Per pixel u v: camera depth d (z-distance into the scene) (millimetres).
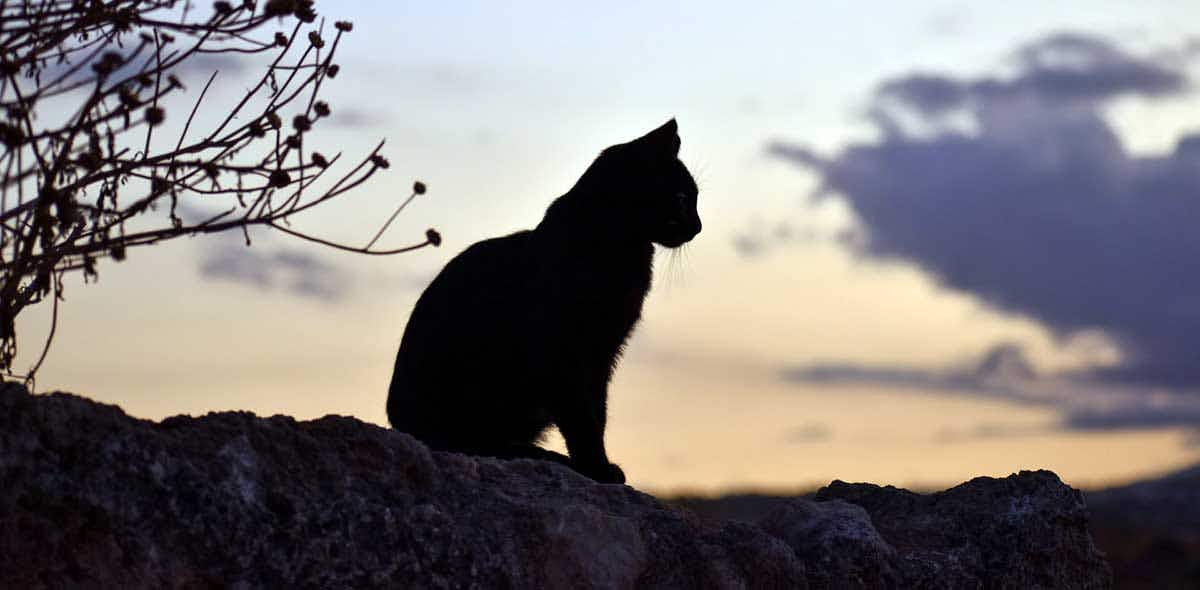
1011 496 4777
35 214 3461
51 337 3738
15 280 3537
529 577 3859
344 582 3588
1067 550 4730
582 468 6207
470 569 3771
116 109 3381
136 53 3418
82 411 3420
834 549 4301
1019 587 4590
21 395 3332
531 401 6379
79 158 3408
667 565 4125
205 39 3656
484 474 4176
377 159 3666
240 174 3705
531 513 3945
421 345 6242
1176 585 16219
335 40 3814
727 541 4168
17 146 3162
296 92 3826
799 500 4570
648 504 4312
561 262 6215
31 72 3611
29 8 3586
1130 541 19438
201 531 3434
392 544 3693
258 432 3707
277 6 3652
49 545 3234
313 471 3732
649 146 6559
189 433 3605
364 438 3902
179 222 3541
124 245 3504
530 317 6121
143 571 3322
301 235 3611
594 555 3988
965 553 4598
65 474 3305
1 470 3205
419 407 6191
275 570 3506
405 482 3896
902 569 4422
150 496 3400
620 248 6414
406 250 3693
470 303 6203
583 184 6457
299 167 3609
